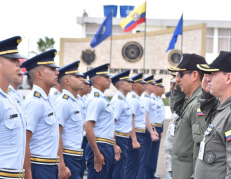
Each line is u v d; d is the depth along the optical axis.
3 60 3.04
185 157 3.88
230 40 42.69
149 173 7.84
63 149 4.80
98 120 5.51
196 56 4.03
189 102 4.04
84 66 37.44
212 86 2.96
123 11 33.56
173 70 4.08
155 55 36.09
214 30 42.59
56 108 4.70
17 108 3.21
